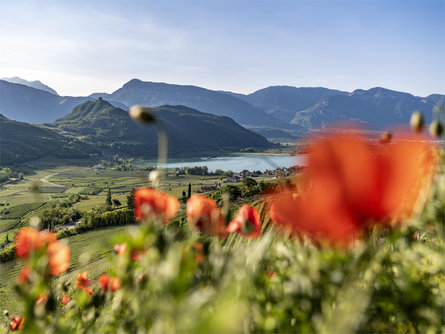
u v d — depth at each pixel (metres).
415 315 0.92
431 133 0.78
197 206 1.15
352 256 0.81
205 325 0.51
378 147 0.53
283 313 0.91
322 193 0.52
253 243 1.19
